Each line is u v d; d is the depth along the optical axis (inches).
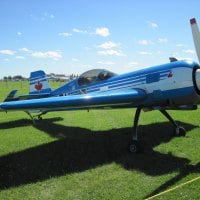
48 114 585.9
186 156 265.0
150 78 300.8
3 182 222.8
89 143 324.8
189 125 397.4
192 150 281.3
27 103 266.5
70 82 413.1
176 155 268.8
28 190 207.8
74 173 235.1
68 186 211.0
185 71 277.9
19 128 435.5
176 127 337.7
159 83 294.0
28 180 225.0
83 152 291.3
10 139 359.6
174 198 182.9
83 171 239.3
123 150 292.7
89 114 570.6
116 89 335.9
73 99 269.7
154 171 232.4
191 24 290.2
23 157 281.3
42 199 193.0
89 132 386.9
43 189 208.4
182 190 193.6
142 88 307.4
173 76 284.7
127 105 309.3
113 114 558.3
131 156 272.8
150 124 420.8
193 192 189.8
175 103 292.2
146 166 244.7
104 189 202.8
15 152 299.0
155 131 367.2
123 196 190.5
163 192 191.5
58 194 199.0
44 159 273.1
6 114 606.2
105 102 279.0
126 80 325.7
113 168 243.4
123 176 224.8
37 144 329.7
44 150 303.0
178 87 282.2
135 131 290.2
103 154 282.8
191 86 275.7
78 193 199.0
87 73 378.3
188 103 288.4
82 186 209.9
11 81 3193.9
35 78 526.6
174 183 206.7
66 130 407.8
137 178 219.5
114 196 191.3
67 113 595.5
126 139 334.3
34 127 440.1
